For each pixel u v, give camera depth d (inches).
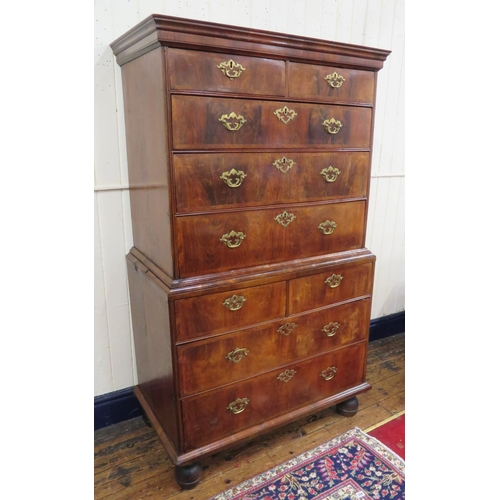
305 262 61.3
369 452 65.9
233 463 64.1
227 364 57.7
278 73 52.1
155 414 65.5
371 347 100.9
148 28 45.3
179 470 59.0
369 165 64.5
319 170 59.3
